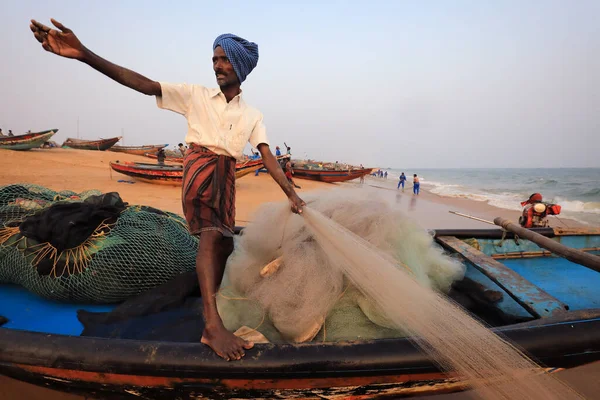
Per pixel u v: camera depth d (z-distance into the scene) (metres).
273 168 2.55
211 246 2.24
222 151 2.32
